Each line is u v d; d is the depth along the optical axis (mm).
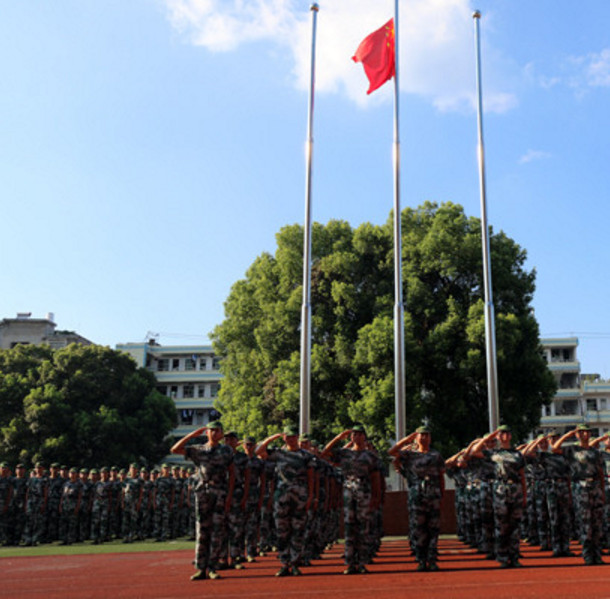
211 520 8055
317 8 20141
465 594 6152
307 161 18828
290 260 29484
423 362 25656
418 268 27562
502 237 29109
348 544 8234
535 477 11133
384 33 20078
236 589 6891
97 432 35531
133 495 17578
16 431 33812
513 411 25859
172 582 7754
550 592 6180
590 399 51656
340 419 25688
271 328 28422
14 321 54406
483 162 19016
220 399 32812
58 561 11438
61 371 37219
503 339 24828
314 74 19609
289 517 8227
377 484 8352
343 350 26438
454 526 17234
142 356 55219
